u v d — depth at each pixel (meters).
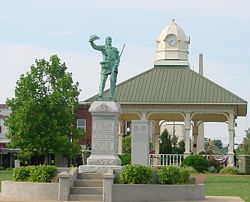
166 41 57.59
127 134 77.06
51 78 57.69
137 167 25.11
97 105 27.94
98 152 27.75
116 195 24.30
